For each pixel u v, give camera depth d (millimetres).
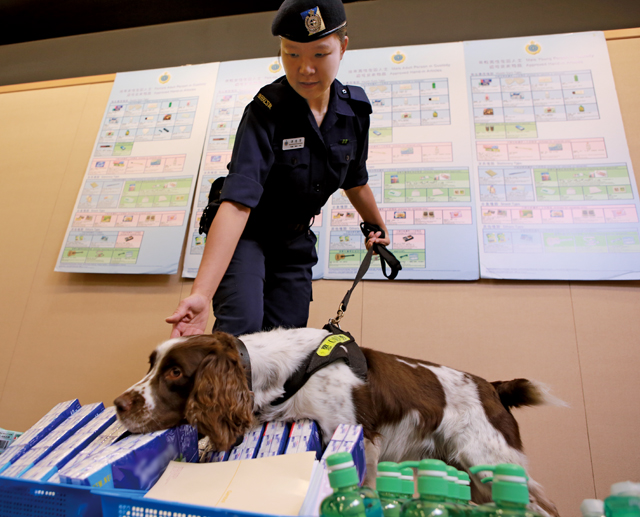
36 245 3602
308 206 1894
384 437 1474
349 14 3793
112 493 854
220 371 1245
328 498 714
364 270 1994
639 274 2691
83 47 4340
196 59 4023
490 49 3404
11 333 3363
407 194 3111
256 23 4020
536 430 2514
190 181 3459
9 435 1468
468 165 3111
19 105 4137
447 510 725
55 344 3273
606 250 2779
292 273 1986
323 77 1598
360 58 3527
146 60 4137
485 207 2998
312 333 1596
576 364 2633
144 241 3344
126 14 4207
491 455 1504
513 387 1732
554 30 3486
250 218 1869
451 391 1624
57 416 1316
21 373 3236
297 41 1507
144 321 3207
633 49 3256
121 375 3100
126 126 3754
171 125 3674
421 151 3199
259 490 906
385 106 3355
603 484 2371
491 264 2871
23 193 3801
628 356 2607
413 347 2818
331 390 1420
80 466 966
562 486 2395
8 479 936
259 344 1500
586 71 3230
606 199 2891
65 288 3416
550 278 2779
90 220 3482
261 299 1777
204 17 4152
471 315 2834
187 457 1206
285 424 1302
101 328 3250
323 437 1380
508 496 685
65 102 4047
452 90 3330
